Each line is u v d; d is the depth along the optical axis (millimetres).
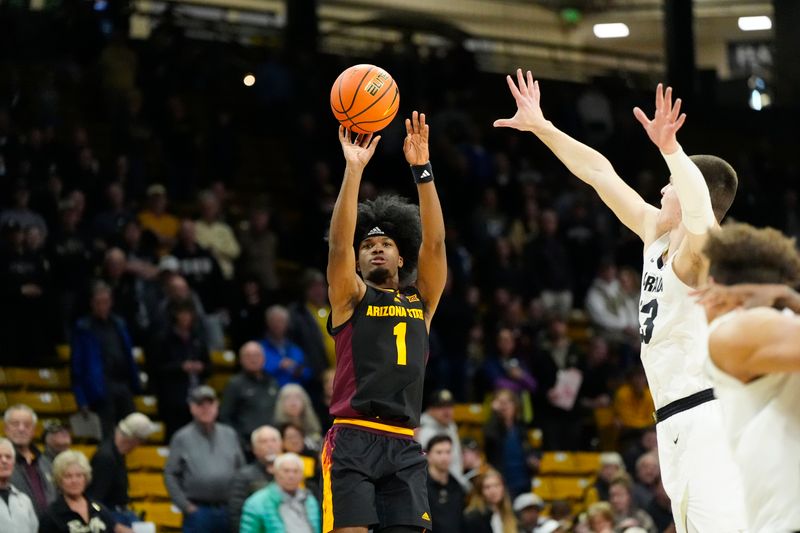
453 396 19562
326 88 27312
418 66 27953
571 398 19453
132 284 18453
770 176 29500
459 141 25438
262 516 12219
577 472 19156
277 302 20609
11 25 24766
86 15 25078
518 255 23750
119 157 21656
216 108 27281
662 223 7570
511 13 36844
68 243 18641
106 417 15977
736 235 5363
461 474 15750
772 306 5320
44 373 18078
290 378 16828
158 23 28875
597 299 22750
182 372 16625
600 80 31766
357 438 7570
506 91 31969
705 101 33812
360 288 7750
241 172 26375
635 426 19328
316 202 22953
